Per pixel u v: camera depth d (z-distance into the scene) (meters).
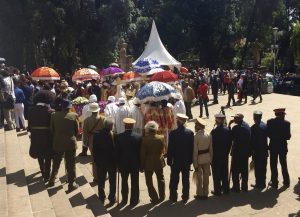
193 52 54.09
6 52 34.59
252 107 21.39
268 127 8.98
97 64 40.12
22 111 13.16
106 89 14.73
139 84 15.73
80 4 38.22
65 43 37.59
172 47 50.62
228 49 52.50
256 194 8.66
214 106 22.16
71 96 15.12
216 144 8.37
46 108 8.38
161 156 8.02
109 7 38.94
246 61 53.66
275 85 32.50
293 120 17.31
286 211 7.76
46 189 7.83
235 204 8.12
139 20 51.66
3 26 33.88
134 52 55.03
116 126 10.32
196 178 8.39
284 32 52.53
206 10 48.56
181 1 49.22
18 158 9.54
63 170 9.45
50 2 34.69
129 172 7.95
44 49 39.06
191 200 8.36
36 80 15.12
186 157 8.00
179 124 8.06
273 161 8.98
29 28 34.88
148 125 7.94
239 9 50.72
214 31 50.28
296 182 9.38
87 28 38.53
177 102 11.18
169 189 8.46
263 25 48.75
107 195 8.50
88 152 11.93
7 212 6.31
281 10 49.97
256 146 8.77
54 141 8.02
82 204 7.48
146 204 8.16
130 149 7.82
